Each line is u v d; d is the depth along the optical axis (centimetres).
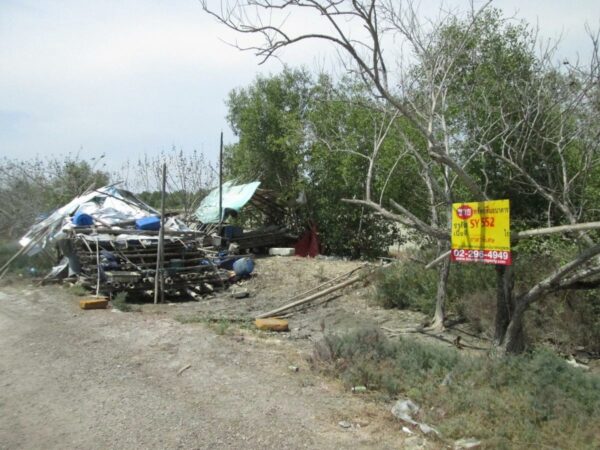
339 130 1561
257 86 2150
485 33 930
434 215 927
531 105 737
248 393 588
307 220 1969
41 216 1862
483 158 874
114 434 489
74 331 843
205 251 1451
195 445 470
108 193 1606
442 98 784
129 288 1222
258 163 2133
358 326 799
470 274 997
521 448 451
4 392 594
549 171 752
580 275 586
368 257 1788
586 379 546
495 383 566
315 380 632
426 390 573
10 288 1273
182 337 804
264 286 1361
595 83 659
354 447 468
